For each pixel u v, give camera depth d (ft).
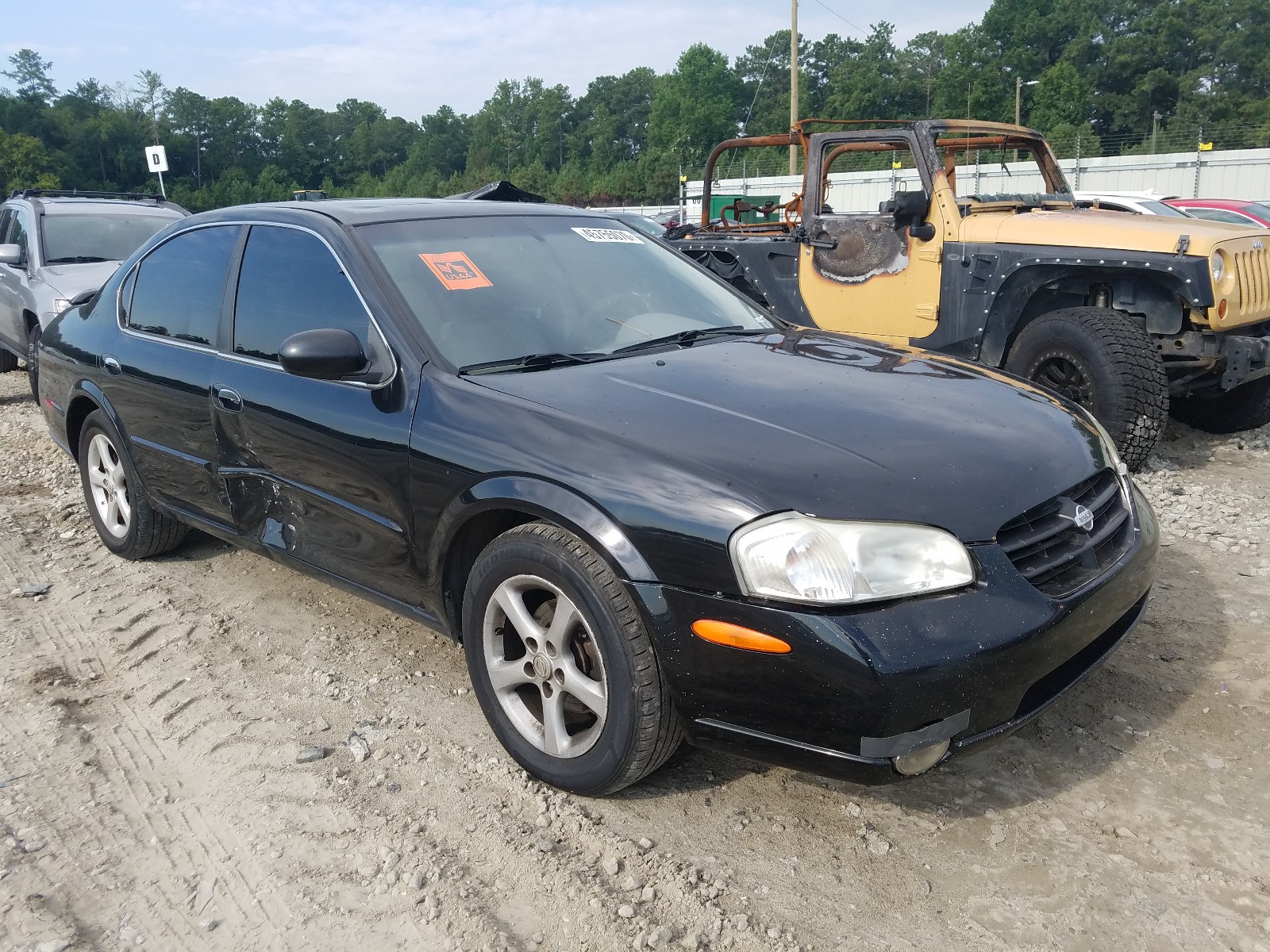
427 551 9.50
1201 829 8.27
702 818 8.63
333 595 13.74
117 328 14.06
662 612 7.74
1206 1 285.23
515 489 8.56
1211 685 10.53
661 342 10.94
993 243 19.10
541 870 8.00
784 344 11.16
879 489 7.64
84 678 11.69
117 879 8.16
